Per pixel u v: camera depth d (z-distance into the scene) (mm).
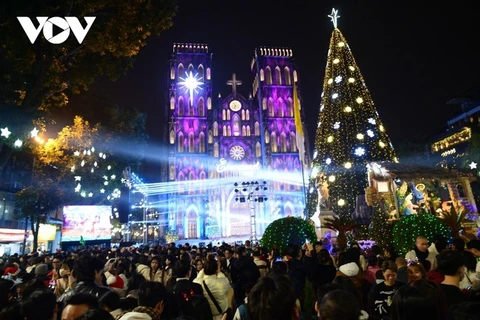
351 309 3033
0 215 36125
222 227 82000
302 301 7656
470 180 26547
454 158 63656
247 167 87250
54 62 18062
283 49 97062
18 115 15312
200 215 83438
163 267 10359
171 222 82000
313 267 8023
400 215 25250
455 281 5207
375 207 25719
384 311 5832
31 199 30609
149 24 18906
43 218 35438
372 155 33812
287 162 87938
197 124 89375
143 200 83000
